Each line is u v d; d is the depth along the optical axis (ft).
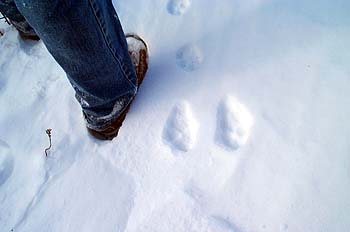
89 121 3.37
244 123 3.27
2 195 3.67
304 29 3.43
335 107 3.13
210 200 3.11
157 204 3.21
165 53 3.78
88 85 2.80
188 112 3.46
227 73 3.49
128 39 3.73
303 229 2.86
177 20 3.88
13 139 3.95
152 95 3.64
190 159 3.29
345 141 3.01
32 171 3.72
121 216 3.25
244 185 3.08
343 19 3.37
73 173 3.57
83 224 3.33
